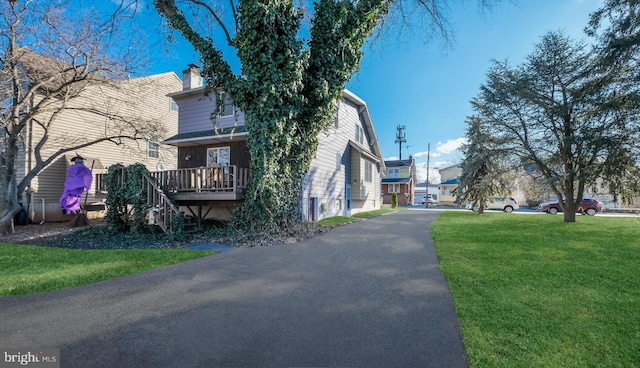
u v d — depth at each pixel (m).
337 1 9.70
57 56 10.74
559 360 2.48
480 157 16.52
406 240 8.42
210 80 9.79
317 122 10.15
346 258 6.27
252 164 9.30
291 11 8.92
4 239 9.41
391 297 3.96
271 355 2.57
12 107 10.70
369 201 22.59
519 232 9.95
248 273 5.17
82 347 2.70
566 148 12.73
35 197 13.22
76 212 13.41
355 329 3.05
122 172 10.30
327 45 9.59
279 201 9.30
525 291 4.12
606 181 11.74
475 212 21.38
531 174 16.20
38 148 11.70
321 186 14.84
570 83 12.79
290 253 6.80
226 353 2.60
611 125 10.84
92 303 3.77
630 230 10.43
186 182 10.80
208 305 3.71
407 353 2.61
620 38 9.65
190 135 13.91
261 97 8.75
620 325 3.10
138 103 15.88
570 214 13.63
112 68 11.22
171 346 2.72
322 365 2.43
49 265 5.70
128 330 3.03
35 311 3.51
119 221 10.26
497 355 2.56
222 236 9.12
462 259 6.06
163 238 8.97
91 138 15.34
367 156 20.56
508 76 14.07
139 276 4.99
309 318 3.32
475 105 15.73
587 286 4.34
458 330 3.02
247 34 8.70
